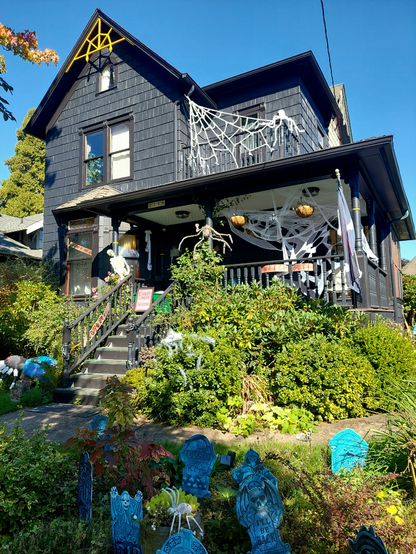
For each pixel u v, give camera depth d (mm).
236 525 2812
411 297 18750
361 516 2602
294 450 4434
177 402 5832
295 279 10305
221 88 12969
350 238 7562
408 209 11922
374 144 7129
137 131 12766
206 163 12305
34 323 10523
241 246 11922
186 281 8555
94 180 13562
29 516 3162
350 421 5730
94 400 7379
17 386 7707
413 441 3330
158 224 12648
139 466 3084
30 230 18125
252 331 7035
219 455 4082
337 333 6941
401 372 6121
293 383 6016
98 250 12484
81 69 14156
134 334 7656
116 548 2621
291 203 9984
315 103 13641
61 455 3684
